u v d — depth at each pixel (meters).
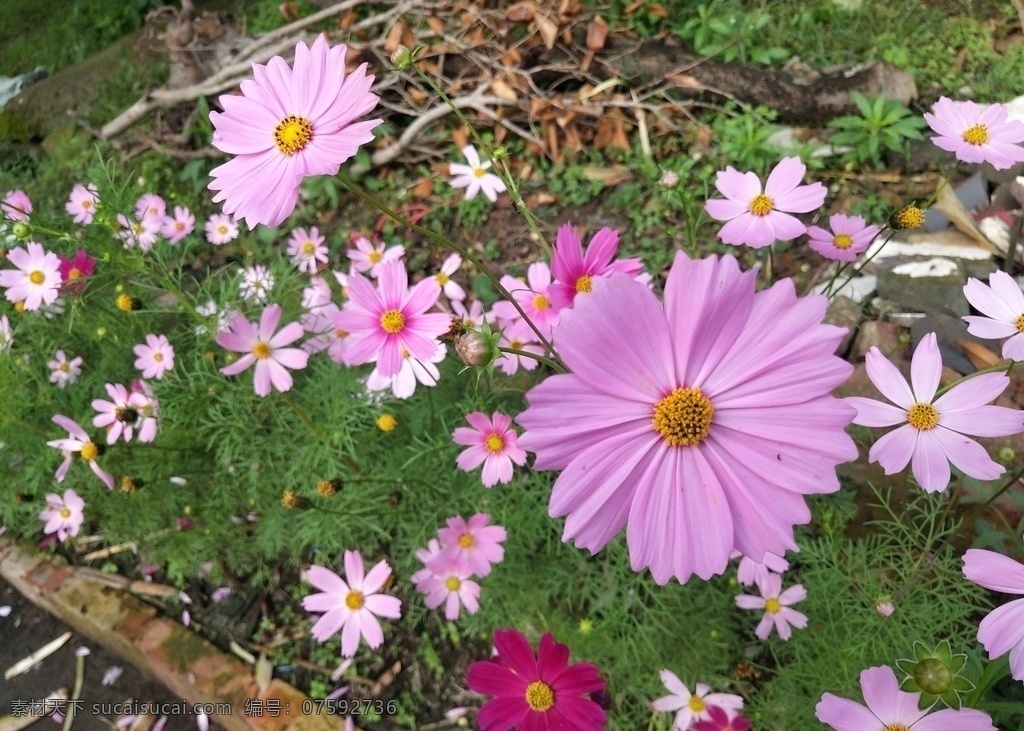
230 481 0.58
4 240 0.60
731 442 0.23
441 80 0.83
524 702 0.35
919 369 0.34
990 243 0.60
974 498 0.44
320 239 0.66
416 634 0.56
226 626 0.58
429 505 0.54
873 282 0.60
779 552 0.23
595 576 0.51
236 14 1.08
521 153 0.81
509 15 0.79
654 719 0.47
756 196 0.40
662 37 0.83
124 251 0.55
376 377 0.48
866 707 0.30
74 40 1.20
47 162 0.99
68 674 0.61
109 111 1.02
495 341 0.31
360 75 0.29
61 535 0.56
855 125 0.71
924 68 0.78
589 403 0.23
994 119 0.40
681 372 0.23
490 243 0.75
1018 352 0.35
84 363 0.63
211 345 0.58
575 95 0.80
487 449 0.44
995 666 0.33
